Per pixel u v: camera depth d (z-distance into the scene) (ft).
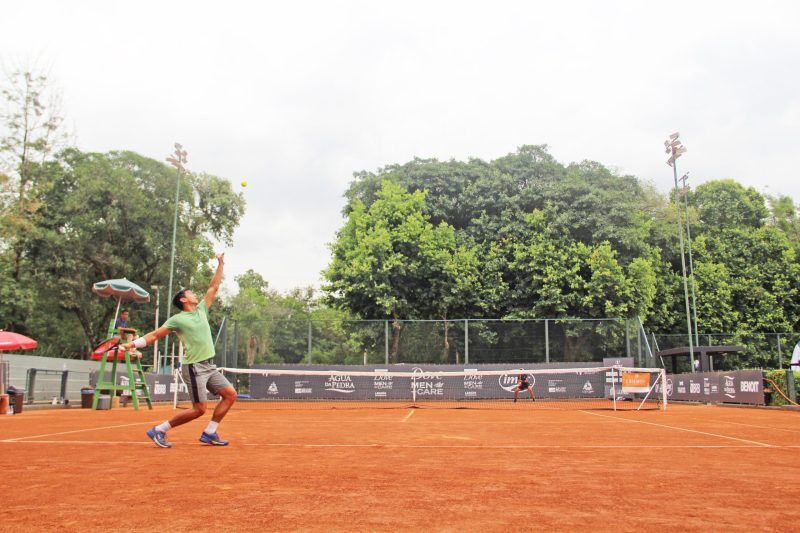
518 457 18.47
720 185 158.10
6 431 28.76
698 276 126.93
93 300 111.14
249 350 81.10
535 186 113.29
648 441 24.14
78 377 73.00
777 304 131.64
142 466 16.24
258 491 12.49
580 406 66.03
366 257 101.35
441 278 103.96
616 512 10.53
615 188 120.98
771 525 9.63
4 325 102.83
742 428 32.04
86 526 9.55
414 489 12.73
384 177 122.11
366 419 40.45
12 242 97.04
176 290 116.37
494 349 81.35
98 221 107.76
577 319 81.71
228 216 134.92
